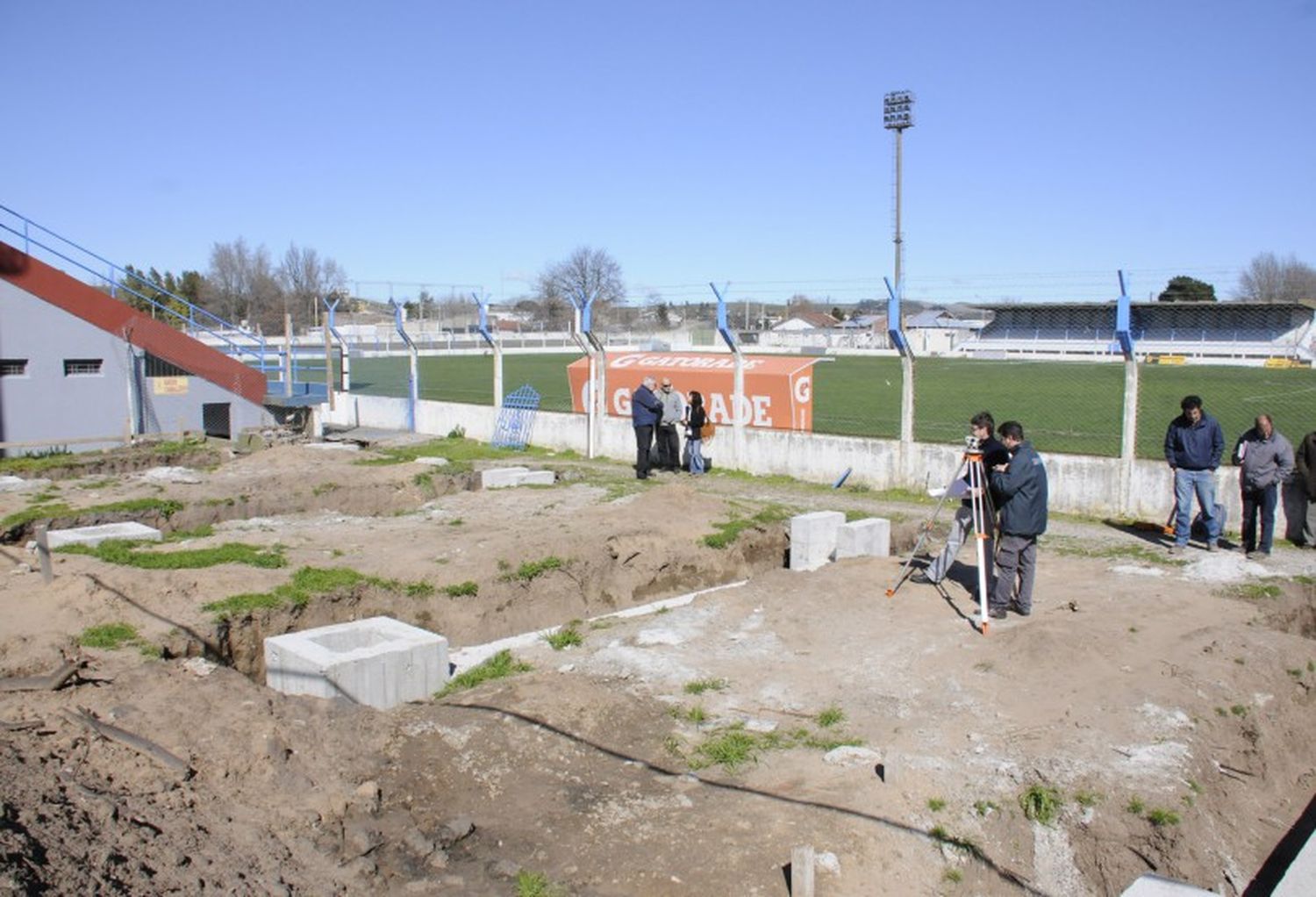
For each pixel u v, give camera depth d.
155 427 25.83
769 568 15.10
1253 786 8.21
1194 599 11.30
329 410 32.16
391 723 7.95
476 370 48.69
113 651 8.91
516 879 6.07
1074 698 8.60
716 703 8.83
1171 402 31.33
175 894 5.26
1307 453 13.64
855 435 19.02
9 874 4.77
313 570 11.58
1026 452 10.46
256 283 83.94
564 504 16.70
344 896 5.75
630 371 24.19
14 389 23.55
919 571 12.32
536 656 10.26
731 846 6.39
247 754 6.95
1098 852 6.75
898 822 6.68
